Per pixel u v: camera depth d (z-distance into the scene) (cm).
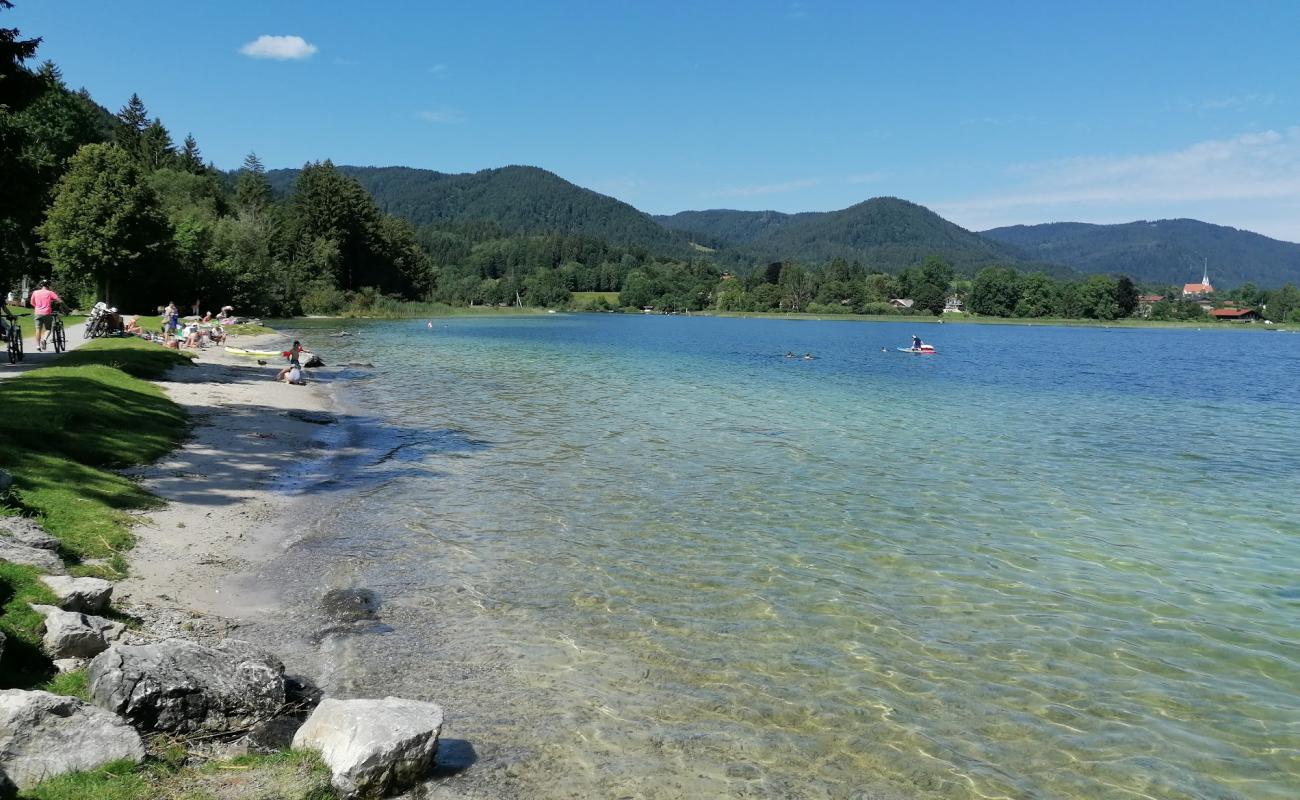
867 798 683
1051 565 1352
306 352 4216
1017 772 739
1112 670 963
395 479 1781
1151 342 11106
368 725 648
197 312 7006
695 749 743
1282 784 739
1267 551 1455
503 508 1573
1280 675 961
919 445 2461
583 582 1177
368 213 12962
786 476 1950
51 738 575
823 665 940
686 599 1128
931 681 914
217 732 675
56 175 2422
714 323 15838
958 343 9762
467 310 15525
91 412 1800
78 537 1079
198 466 1711
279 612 1009
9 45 2108
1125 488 1950
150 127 13162
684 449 2253
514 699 819
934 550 1409
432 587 1129
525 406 3062
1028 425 2983
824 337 10475
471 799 642
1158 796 715
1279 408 3675
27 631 734
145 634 848
